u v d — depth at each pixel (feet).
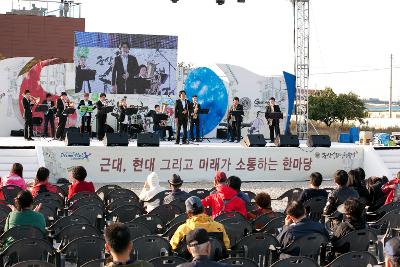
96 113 79.87
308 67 92.99
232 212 30.37
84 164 64.49
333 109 168.55
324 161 71.61
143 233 27.07
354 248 26.32
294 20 92.32
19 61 84.23
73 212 32.91
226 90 90.27
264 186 65.72
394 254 14.02
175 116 72.64
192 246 16.75
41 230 25.96
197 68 89.30
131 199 37.37
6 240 25.52
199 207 24.91
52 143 69.56
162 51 88.28
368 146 73.87
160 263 20.98
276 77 92.38
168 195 36.37
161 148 66.59
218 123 89.81
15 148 64.08
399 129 172.35
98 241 24.11
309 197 36.14
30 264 20.15
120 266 15.44
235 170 68.74
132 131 82.28
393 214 34.22
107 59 86.69
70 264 28.50
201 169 67.82
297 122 94.43
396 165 74.43
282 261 21.33
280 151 69.92
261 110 91.91
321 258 26.23
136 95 87.71
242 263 21.09
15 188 38.65
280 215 31.35
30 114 72.54
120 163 65.57
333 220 32.48
